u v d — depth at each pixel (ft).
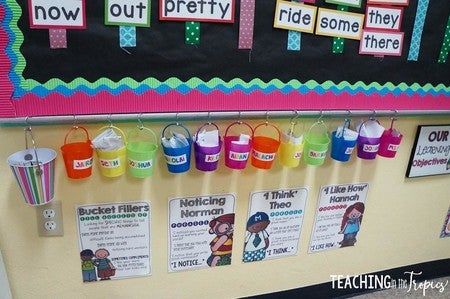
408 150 4.58
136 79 3.21
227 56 3.38
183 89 3.36
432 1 3.82
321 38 3.60
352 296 5.31
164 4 3.07
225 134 3.73
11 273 3.69
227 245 4.31
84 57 3.03
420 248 5.42
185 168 3.38
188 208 3.96
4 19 2.77
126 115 3.27
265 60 3.50
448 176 4.99
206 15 3.20
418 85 4.14
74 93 3.10
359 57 3.79
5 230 3.50
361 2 3.59
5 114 2.99
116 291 4.12
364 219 4.82
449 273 5.79
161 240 4.03
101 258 3.90
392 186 4.74
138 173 3.26
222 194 4.01
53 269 3.80
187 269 4.28
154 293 4.29
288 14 3.41
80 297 4.02
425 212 5.14
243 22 3.32
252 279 4.63
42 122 3.09
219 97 3.48
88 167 3.17
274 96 3.64
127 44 3.09
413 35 3.89
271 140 3.66
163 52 3.20
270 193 4.20
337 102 3.89
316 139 3.92
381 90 4.01
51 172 3.07
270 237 4.45
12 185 3.34
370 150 3.91
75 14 2.90
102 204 3.67
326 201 4.49
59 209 3.56
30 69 2.94
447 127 4.57
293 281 4.86
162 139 3.34
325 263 4.92
